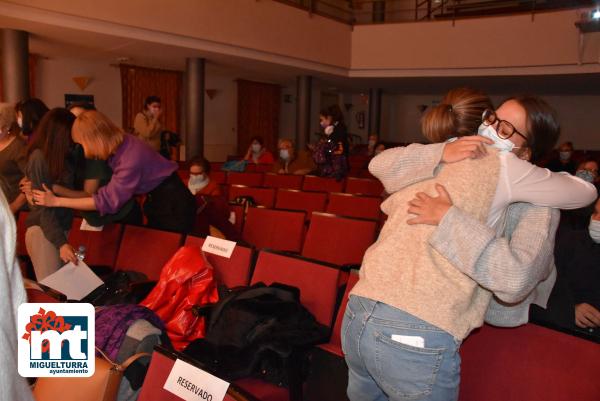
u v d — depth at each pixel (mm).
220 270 2514
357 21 11188
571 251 1953
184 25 7273
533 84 10461
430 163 1139
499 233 1110
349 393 1256
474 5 9883
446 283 1032
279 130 13320
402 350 1028
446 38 9562
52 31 6352
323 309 2115
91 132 2541
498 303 1237
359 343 1096
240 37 8062
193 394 1164
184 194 2904
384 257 1105
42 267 2658
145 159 2707
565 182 1083
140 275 2670
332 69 9969
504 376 1510
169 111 10352
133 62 9305
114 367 1355
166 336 1628
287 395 1774
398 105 15047
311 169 7258
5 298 608
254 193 4988
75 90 9148
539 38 8820
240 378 1726
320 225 3451
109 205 2609
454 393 1065
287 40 8844
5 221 653
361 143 15078
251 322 1852
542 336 1468
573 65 8703
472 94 1260
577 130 12812
